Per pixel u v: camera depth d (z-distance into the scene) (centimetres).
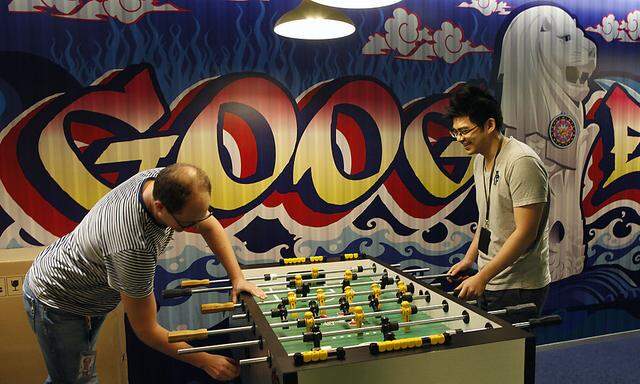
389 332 177
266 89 308
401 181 336
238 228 311
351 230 330
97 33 282
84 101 283
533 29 352
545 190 218
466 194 350
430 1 331
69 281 192
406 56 330
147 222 173
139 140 292
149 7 288
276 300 223
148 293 174
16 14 272
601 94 371
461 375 156
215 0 297
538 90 355
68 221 286
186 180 159
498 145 232
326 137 320
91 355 213
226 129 304
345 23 214
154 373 302
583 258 376
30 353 252
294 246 321
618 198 382
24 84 275
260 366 174
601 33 367
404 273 246
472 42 341
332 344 179
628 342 381
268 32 305
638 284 391
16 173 277
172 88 294
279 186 315
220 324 311
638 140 383
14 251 268
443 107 340
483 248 246
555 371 331
